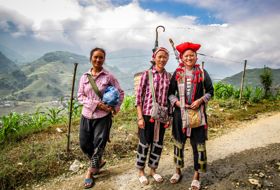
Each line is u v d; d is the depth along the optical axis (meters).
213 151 5.30
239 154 5.05
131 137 5.92
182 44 3.64
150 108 3.79
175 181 4.00
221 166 4.55
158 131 3.88
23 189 4.17
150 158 4.10
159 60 3.71
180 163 3.93
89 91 3.99
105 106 3.94
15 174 4.32
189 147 5.62
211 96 3.70
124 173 4.50
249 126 6.96
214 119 7.39
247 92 10.52
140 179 4.09
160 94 3.77
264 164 4.54
